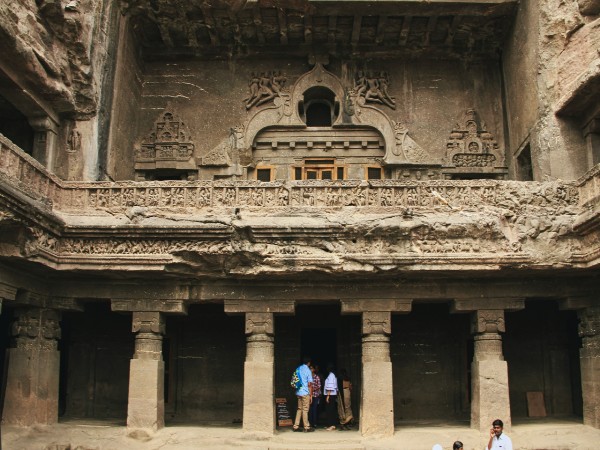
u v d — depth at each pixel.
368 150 17.53
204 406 15.37
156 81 17.86
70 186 12.77
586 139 13.92
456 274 12.73
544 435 12.60
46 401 12.82
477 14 16.25
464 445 12.29
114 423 13.70
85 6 13.76
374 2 15.77
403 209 12.41
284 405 14.49
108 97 14.95
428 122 17.64
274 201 12.70
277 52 17.81
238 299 13.16
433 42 17.64
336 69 17.98
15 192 10.02
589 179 12.14
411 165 17.19
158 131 17.45
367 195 12.70
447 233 12.34
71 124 14.27
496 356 13.04
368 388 12.85
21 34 11.77
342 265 12.28
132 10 16.17
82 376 15.50
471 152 17.38
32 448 11.69
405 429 13.27
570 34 13.77
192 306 15.83
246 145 17.28
